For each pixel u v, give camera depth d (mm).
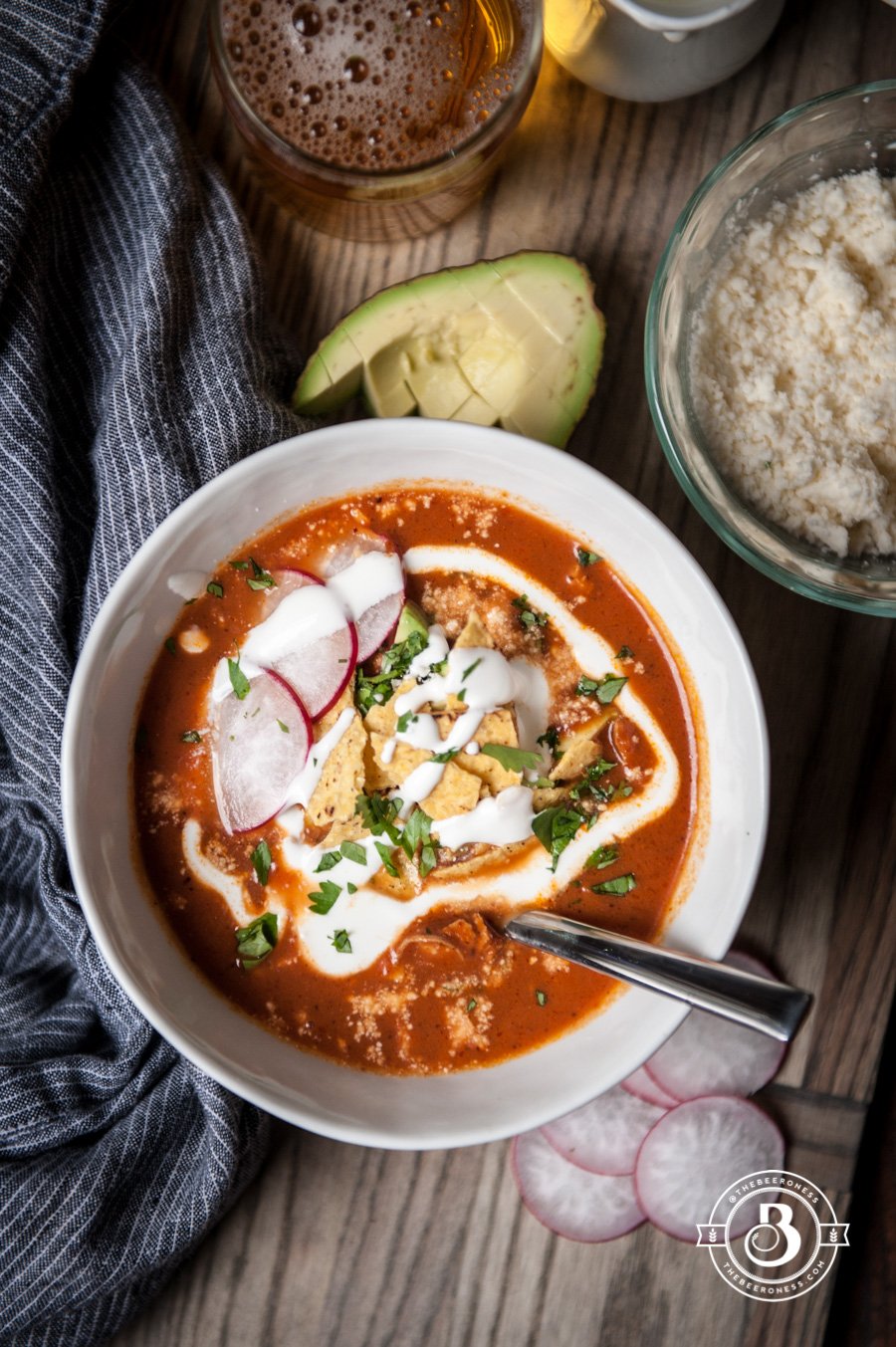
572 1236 499
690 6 451
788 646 497
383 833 450
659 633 456
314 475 450
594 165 502
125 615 446
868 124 483
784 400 469
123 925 449
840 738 498
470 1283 500
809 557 477
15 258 481
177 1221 482
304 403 478
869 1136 509
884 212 476
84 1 473
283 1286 500
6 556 492
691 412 473
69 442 498
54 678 489
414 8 459
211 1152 479
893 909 497
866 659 497
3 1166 484
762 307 475
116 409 474
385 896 458
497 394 477
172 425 477
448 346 478
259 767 458
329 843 455
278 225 506
